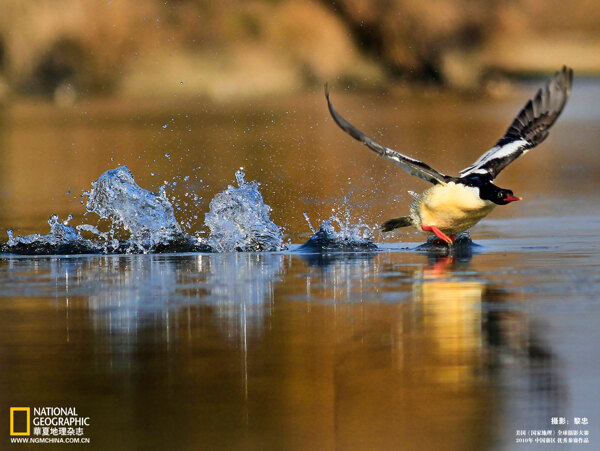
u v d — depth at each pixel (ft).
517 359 28.66
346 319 32.73
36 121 124.88
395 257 44.57
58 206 62.90
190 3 155.02
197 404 26.07
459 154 87.45
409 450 23.91
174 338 30.96
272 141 99.14
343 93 154.30
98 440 24.38
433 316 32.96
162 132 109.19
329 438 24.23
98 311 34.17
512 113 129.90
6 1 149.28
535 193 67.72
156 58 150.61
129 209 48.62
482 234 50.83
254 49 154.71
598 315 32.58
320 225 53.78
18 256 46.11
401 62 161.07
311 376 27.71
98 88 148.66
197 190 68.33
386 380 27.40
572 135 106.73
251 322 32.58
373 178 74.49
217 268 42.24
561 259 42.70
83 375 27.89
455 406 25.84
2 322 32.83
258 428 24.85
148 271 41.63
